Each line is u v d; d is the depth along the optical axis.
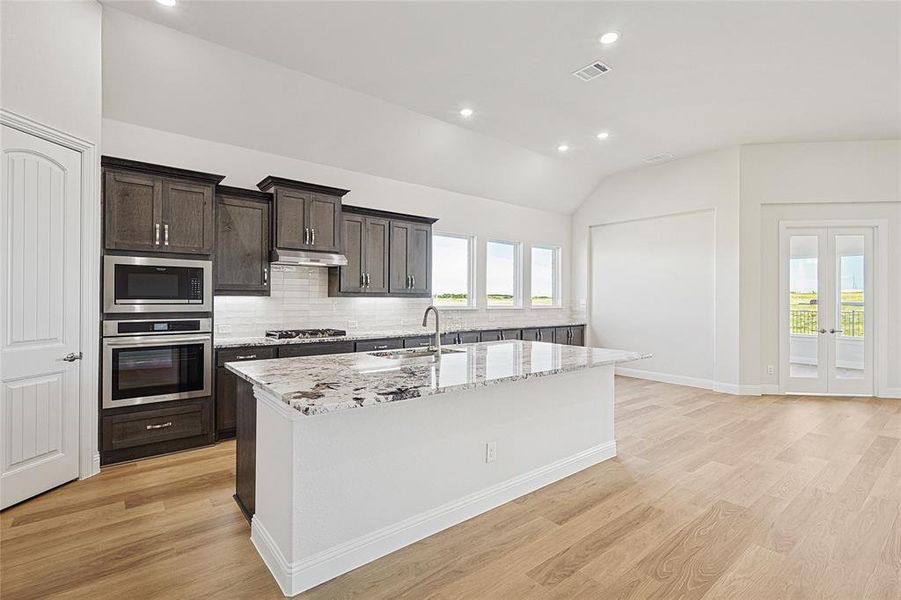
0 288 2.54
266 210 4.28
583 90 4.17
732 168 5.72
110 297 3.21
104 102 3.60
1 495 2.55
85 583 1.94
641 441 3.89
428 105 4.52
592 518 2.56
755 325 5.66
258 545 2.20
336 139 4.71
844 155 5.47
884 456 3.53
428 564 2.12
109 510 2.59
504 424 2.76
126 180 3.32
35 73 2.66
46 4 2.70
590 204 7.44
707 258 6.09
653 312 6.69
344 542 2.06
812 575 2.04
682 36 3.29
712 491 2.91
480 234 6.58
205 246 3.68
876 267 5.48
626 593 1.91
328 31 3.25
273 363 2.67
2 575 1.99
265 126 4.29
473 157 5.75
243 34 3.31
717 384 5.89
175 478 3.04
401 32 3.26
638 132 5.23
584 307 7.54
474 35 3.29
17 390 2.63
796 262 5.69
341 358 2.89
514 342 3.97
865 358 5.54
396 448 2.24
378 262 5.13
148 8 3.03
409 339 5.07
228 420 3.83
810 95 4.25
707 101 4.39
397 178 5.58
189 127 4.02
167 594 1.87
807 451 3.64
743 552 2.22
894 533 2.39
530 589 1.94
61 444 2.89
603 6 2.95
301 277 4.84
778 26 3.16
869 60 3.61
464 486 2.55
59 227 2.86
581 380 3.28
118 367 3.26
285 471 1.95
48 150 2.77
